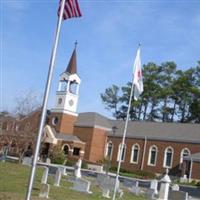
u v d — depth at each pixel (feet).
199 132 225.15
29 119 194.49
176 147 225.15
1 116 192.95
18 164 126.93
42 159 221.87
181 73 319.68
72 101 253.24
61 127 247.29
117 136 246.27
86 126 246.68
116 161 242.37
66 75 253.85
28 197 41.01
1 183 77.61
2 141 187.11
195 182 195.72
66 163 218.18
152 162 231.30
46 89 42.01
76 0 45.06
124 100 334.65
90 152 241.35
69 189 83.82
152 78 322.96
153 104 328.90
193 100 313.12
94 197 78.89
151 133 237.66
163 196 93.04
